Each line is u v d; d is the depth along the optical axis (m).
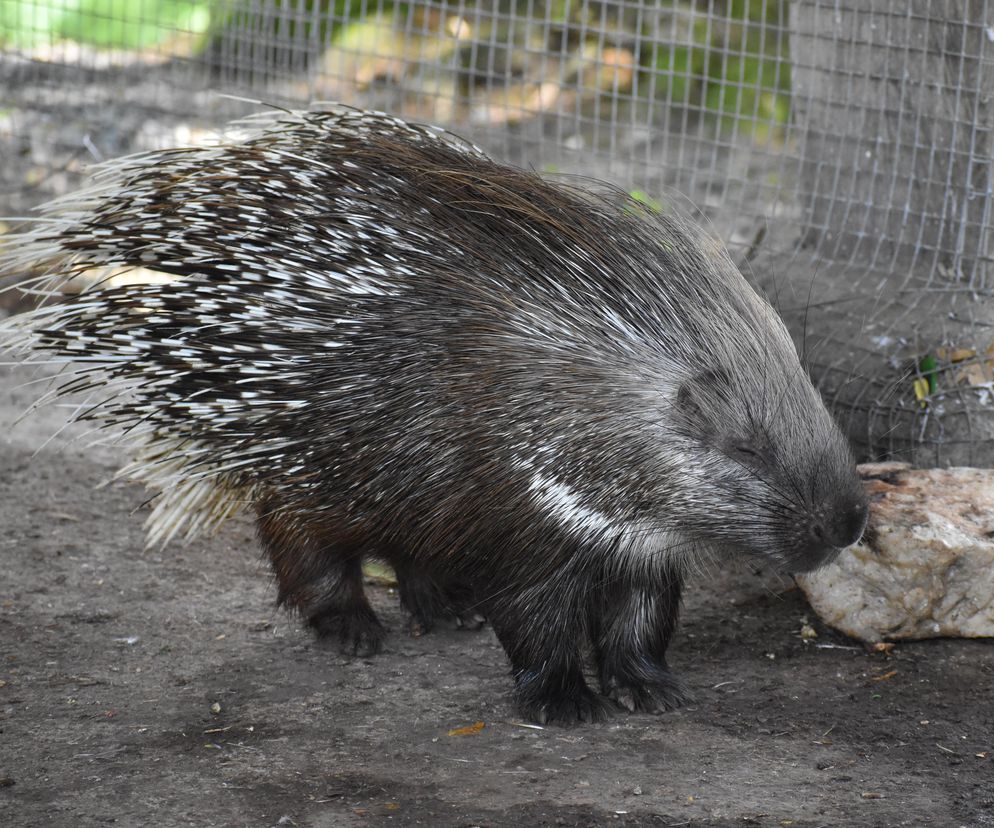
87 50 8.77
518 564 3.60
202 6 8.12
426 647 4.30
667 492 3.48
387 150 3.87
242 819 3.08
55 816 3.09
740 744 3.54
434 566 3.77
